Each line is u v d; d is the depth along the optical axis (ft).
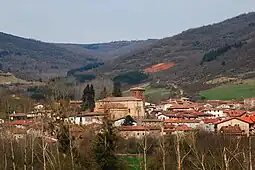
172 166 343.67
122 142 431.84
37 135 379.96
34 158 356.79
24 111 562.66
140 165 361.51
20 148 368.48
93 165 371.76
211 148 350.02
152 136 434.30
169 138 390.21
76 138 382.22
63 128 367.66
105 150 373.61
